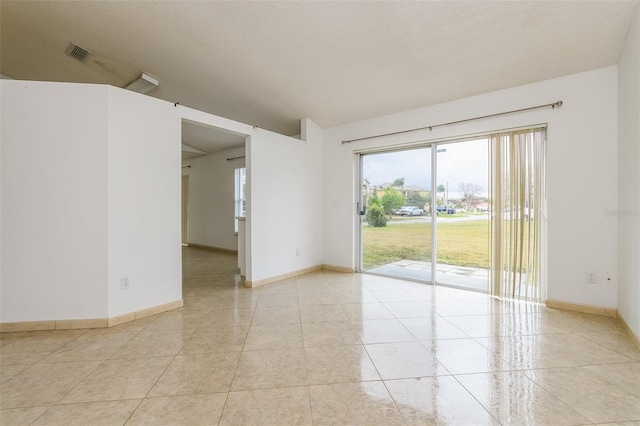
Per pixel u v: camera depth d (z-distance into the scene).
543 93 3.02
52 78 3.44
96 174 2.49
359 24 2.54
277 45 2.85
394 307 3.04
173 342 2.22
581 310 2.84
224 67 3.24
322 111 4.30
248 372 1.80
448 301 3.23
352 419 1.39
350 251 4.69
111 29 2.67
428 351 2.08
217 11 2.43
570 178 2.88
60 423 1.36
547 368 1.84
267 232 4.02
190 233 7.68
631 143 2.28
